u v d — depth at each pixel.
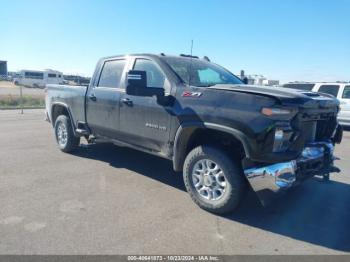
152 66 4.51
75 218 3.54
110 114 5.08
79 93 5.84
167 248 2.99
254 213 3.85
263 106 3.24
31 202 3.97
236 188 3.54
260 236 3.28
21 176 4.99
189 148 4.09
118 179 4.96
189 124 3.75
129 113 4.68
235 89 3.55
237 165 3.60
